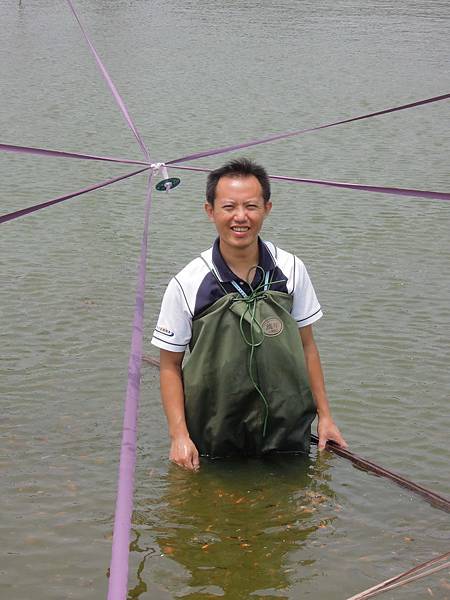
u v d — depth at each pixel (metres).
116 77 17.55
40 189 10.07
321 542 4.30
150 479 4.78
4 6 28.94
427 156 12.20
